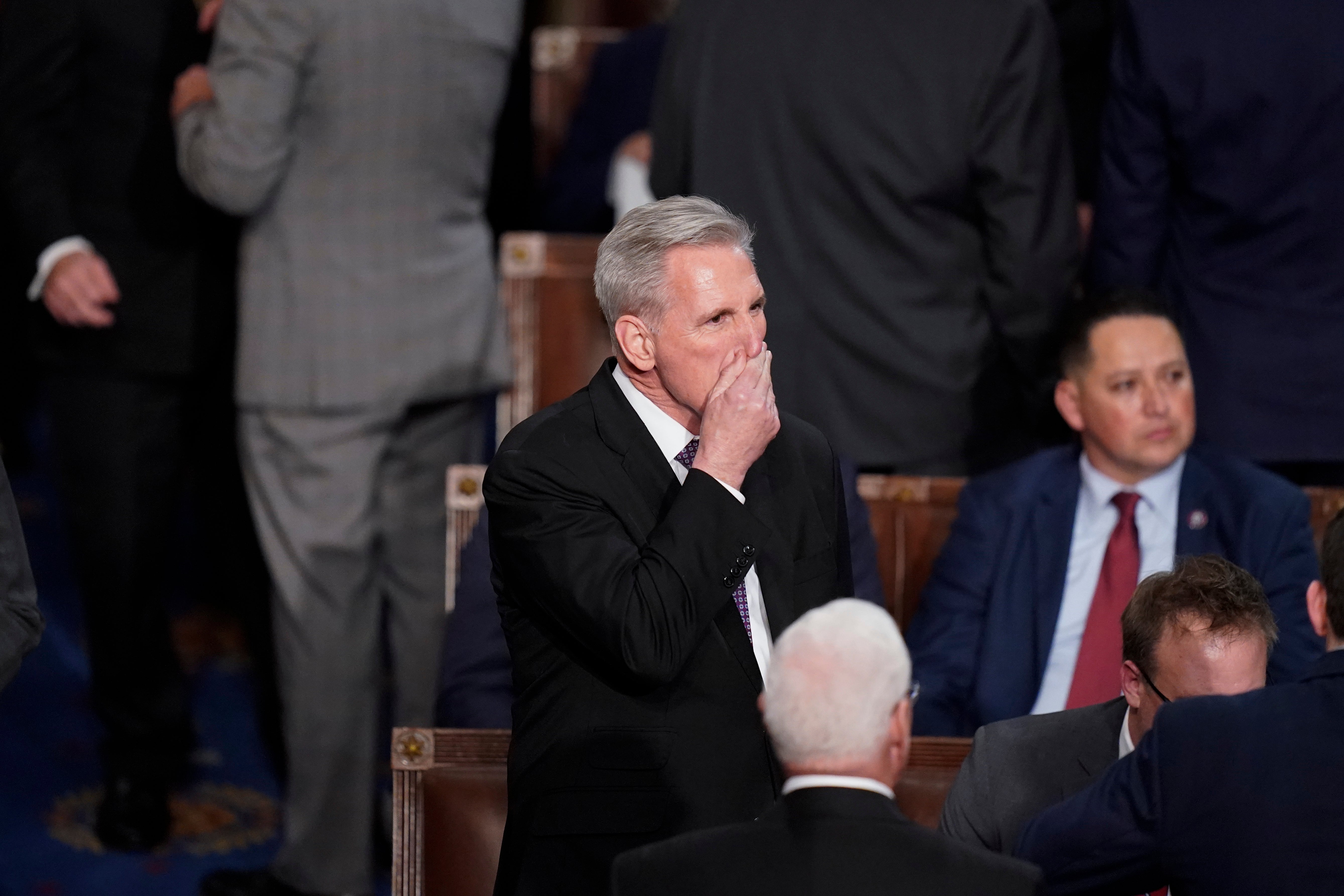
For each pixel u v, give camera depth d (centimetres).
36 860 1408
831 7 1253
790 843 636
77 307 1359
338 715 1353
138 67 1384
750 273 817
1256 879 724
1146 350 1181
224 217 1433
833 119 1254
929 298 1280
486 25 1352
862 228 1273
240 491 1502
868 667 643
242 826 1487
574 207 1883
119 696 1434
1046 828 770
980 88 1230
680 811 786
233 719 1681
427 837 955
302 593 1345
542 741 805
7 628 813
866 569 1189
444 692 1141
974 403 1304
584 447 819
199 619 1916
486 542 1173
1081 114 1468
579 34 2073
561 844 786
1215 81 1239
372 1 1280
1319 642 1144
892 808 646
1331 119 1239
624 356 825
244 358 1345
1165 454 1185
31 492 2220
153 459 1428
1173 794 734
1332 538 787
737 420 784
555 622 803
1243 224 1274
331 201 1320
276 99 1273
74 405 1407
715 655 802
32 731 1642
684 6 1306
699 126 1290
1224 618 834
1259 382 1284
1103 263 1322
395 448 1412
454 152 1359
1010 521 1220
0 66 1360
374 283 1334
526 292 1566
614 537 793
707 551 768
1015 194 1247
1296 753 728
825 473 880
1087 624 1195
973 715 1185
